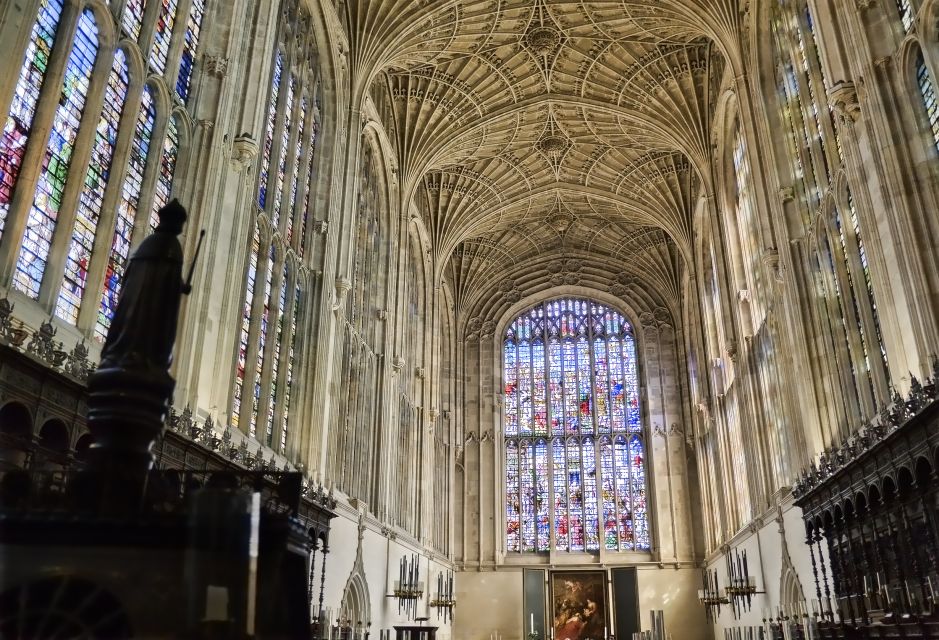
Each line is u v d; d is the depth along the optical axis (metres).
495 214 46.50
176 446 13.98
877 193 16.58
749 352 30.59
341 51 28.12
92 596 5.25
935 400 12.76
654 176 42.69
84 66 13.66
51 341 10.70
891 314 16.25
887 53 16.66
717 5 27.78
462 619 47.84
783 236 24.05
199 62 18.12
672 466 49.59
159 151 15.88
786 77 24.34
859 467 17.33
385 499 31.98
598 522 49.53
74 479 5.98
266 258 21.23
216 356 17.17
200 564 5.29
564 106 37.91
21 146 11.94
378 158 34.50
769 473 28.84
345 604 25.58
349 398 28.98
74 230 13.17
